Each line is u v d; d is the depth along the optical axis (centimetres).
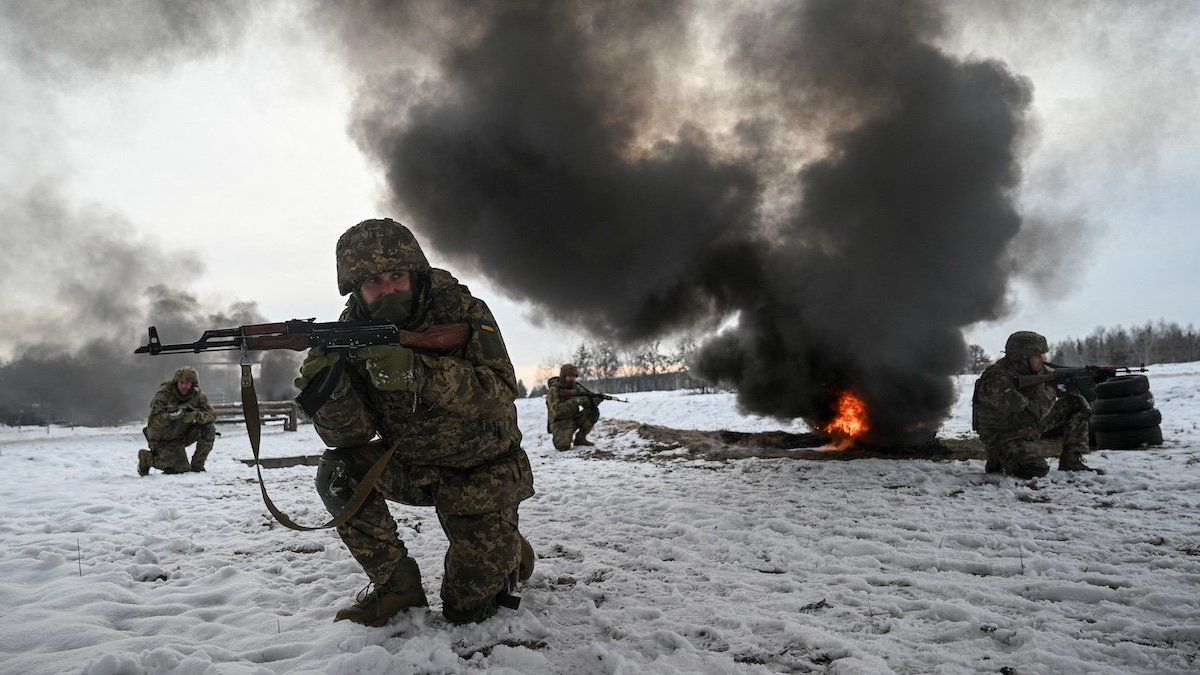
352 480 302
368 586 319
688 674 254
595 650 272
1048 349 667
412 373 270
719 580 374
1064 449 681
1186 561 372
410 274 291
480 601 300
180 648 283
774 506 571
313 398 269
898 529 482
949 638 287
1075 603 322
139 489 788
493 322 303
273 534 525
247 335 267
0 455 1313
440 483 300
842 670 252
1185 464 695
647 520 542
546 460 1050
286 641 298
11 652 288
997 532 464
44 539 518
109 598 361
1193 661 254
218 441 1644
